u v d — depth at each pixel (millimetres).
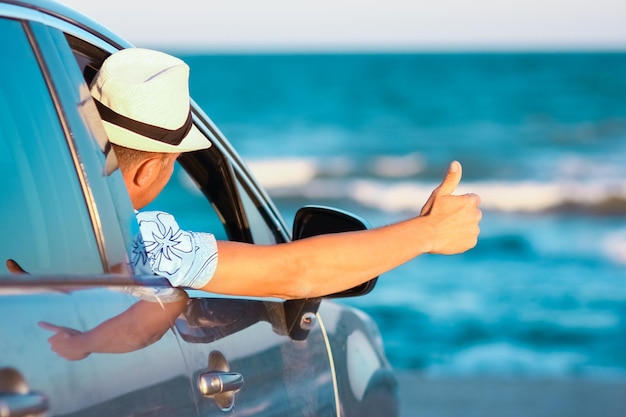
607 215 40344
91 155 3037
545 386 11562
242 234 4371
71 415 2449
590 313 24250
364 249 3562
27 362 2363
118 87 3352
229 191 4359
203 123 4230
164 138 3422
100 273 2926
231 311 3488
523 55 117750
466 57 112750
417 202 45719
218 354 3260
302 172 51125
